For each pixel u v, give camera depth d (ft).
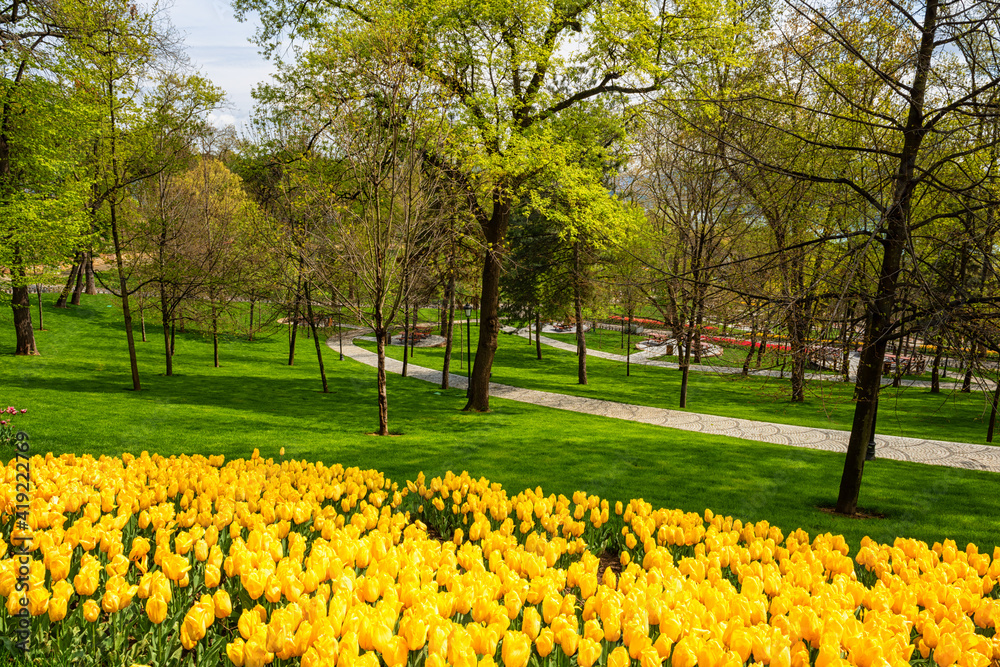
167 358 90.33
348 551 13.47
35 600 10.67
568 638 10.05
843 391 45.03
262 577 11.95
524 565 13.92
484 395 72.64
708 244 64.75
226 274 87.30
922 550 16.52
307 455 42.19
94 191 68.59
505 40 62.18
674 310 55.11
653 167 69.77
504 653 9.37
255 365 110.11
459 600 11.36
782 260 30.63
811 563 15.30
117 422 50.19
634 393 97.81
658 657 9.41
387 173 52.42
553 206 70.33
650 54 57.16
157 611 10.72
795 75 40.65
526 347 159.22
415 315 123.85
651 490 36.01
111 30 61.41
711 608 11.71
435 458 43.09
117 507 18.66
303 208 66.03
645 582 13.32
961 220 31.42
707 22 54.54
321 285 70.74
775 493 37.17
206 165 108.47
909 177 26.84
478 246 71.87
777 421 72.69
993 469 48.67
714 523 18.76
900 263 31.76
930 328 23.77
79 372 84.17
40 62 56.24
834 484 40.16
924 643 11.60
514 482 36.45
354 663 8.79
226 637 11.16
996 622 12.25
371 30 50.70
